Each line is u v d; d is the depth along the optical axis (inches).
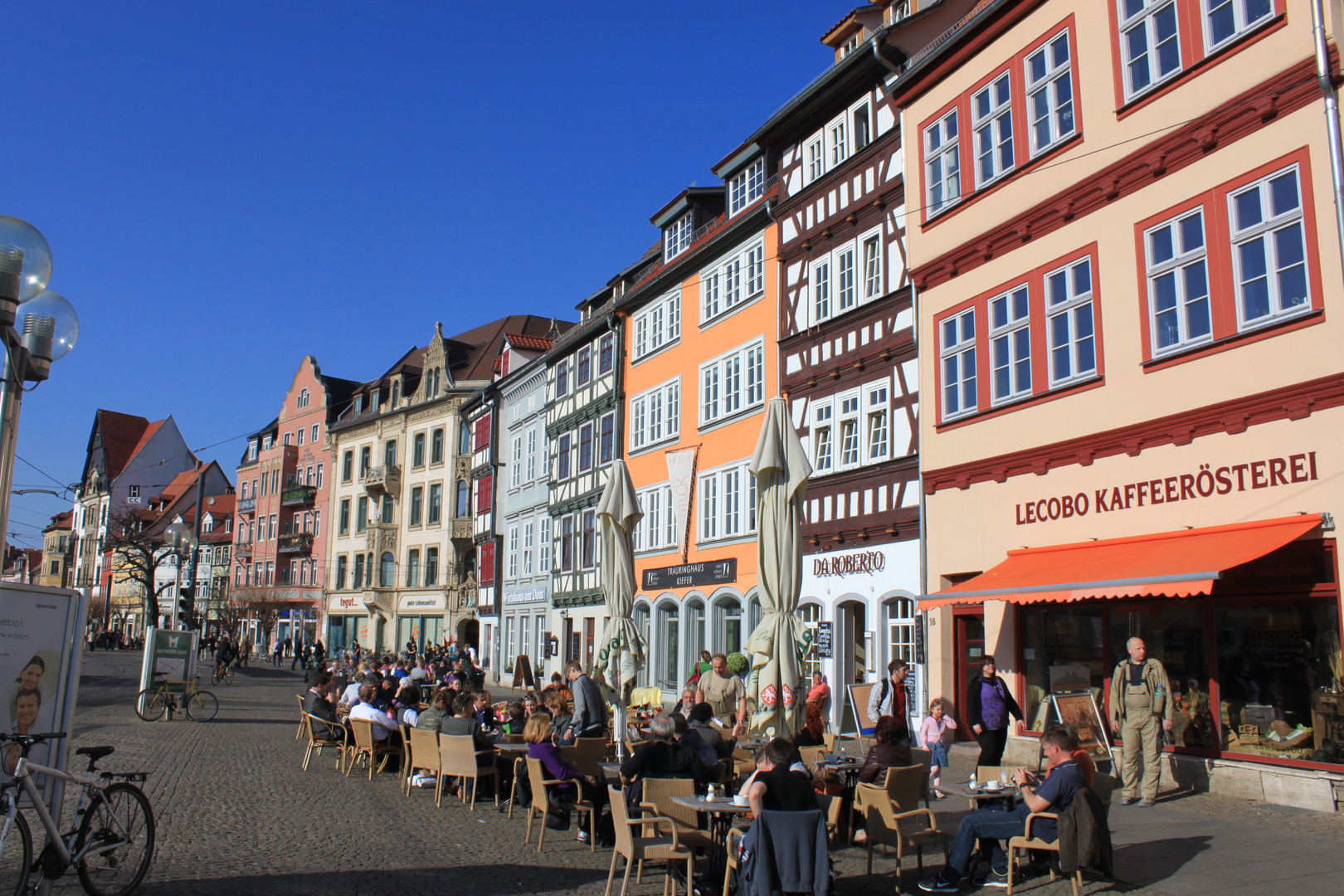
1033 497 619.2
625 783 377.7
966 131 699.4
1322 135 458.0
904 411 764.6
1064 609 595.5
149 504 3870.6
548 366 1640.0
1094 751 526.9
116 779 532.1
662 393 1207.6
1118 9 574.2
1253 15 499.8
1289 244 472.7
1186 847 370.0
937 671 693.9
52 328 305.1
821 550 862.5
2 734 283.4
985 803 351.9
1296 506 459.5
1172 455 525.0
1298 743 456.4
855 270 849.5
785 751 279.7
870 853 346.3
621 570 654.5
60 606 332.5
